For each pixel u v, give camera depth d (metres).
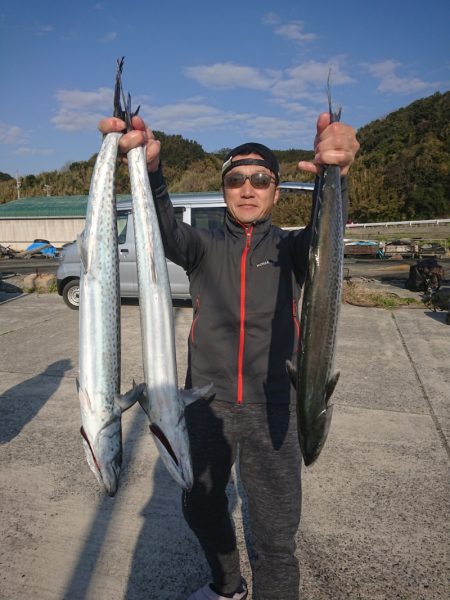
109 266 1.77
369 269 15.26
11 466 3.38
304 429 1.57
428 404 4.35
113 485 1.67
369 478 3.18
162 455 1.63
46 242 26.48
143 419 4.12
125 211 8.15
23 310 8.83
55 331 7.16
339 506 2.88
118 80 1.77
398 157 49.94
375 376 5.07
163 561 2.47
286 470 1.82
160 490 3.09
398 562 2.41
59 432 3.91
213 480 1.89
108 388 1.71
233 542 2.06
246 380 1.85
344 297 9.03
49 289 10.89
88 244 1.75
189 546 2.58
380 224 33.19
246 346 1.84
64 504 2.95
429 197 43.03
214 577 2.11
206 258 1.95
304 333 1.57
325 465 3.34
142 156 1.75
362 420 4.03
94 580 2.35
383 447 3.58
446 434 3.79
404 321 7.61
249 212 1.88
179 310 8.32
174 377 1.69
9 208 33.25
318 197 1.62
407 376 5.07
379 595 2.21
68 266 8.66
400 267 15.09
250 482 1.87
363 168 50.66
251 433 1.85
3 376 5.22
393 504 2.89
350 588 2.25
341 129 1.53
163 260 1.74
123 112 1.80
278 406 1.83
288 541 1.84
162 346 1.68
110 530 2.71
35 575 2.38
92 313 1.72
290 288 1.89
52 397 4.63
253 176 1.84
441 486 3.07
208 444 1.87
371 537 2.60
